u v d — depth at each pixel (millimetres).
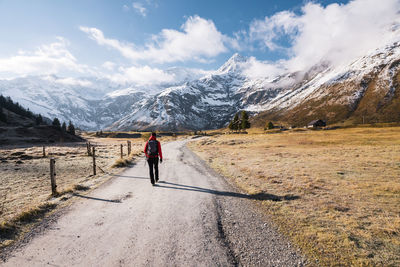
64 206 6512
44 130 88812
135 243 4281
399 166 13039
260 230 4965
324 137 49938
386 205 6570
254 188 8586
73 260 3699
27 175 12852
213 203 6820
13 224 5031
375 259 3775
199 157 20453
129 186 9031
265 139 50969
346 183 9258
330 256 3900
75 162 18547
